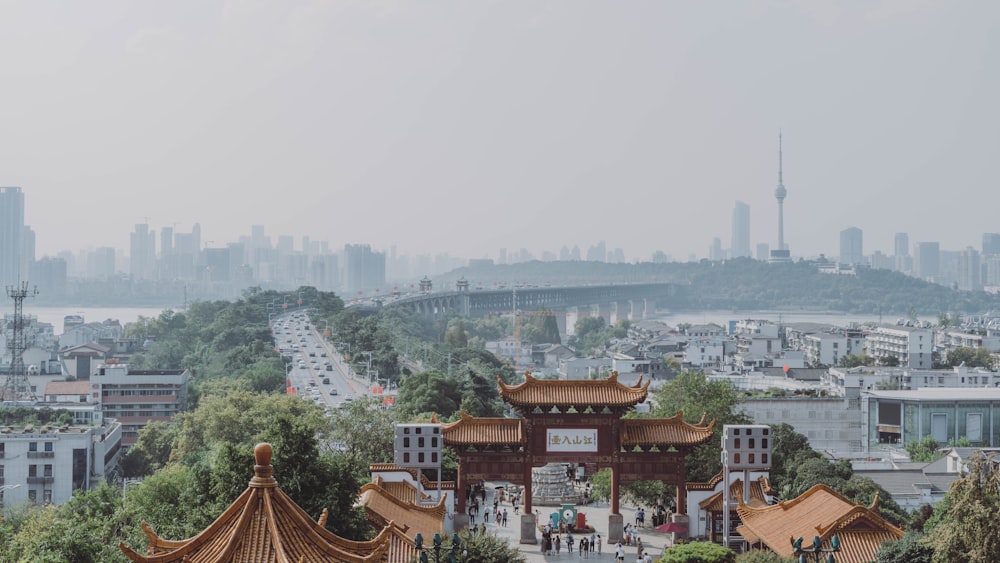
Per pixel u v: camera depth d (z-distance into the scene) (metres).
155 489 107.44
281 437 81.69
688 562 84.00
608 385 123.25
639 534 125.00
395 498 97.88
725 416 157.12
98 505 101.56
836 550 53.66
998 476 73.94
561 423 122.62
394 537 78.50
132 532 91.81
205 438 185.25
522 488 152.12
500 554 83.69
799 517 95.31
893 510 140.12
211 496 83.69
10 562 88.31
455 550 60.12
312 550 46.19
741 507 104.50
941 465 186.25
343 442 147.00
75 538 81.12
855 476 152.50
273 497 46.69
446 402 197.38
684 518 121.69
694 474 137.75
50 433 190.12
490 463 123.06
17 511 158.88
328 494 80.62
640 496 137.12
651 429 122.88
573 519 129.88
